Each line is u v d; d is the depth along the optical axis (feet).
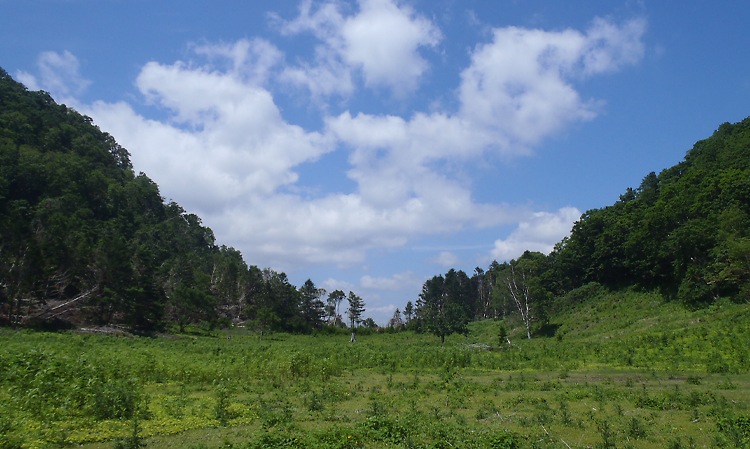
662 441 39.96
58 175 280.51
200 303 260.83
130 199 376.07
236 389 71.05
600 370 100.32
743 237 153.58
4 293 179.73
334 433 38.52
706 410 52.90
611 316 197.16
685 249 174.60
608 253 230.68
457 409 57.77
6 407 45.75
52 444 37.06
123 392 47.91
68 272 206.59
